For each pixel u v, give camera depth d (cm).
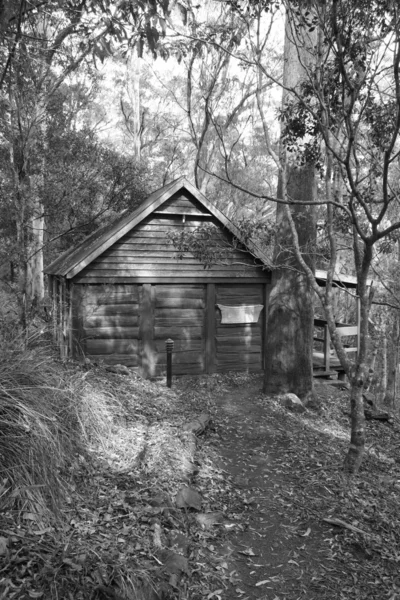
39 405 525
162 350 1230
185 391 1077
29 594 329
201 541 507
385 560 545
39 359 636
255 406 1034
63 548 391
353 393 732
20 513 414
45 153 1191
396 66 500
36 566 358
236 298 1289
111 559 397
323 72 689
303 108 743
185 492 561
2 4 526
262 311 1314
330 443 904
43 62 760
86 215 1446
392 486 760
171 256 1222
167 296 1233
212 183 2658
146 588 388
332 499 662
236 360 1295
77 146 1320
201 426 816
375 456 925
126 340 1198
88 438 607
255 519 583
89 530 438
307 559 525
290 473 732
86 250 1227
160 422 772
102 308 1181
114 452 615
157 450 652
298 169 1048
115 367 1097
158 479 581
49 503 447
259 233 1026
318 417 1055
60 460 505
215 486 635
